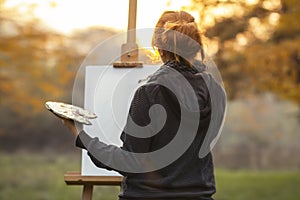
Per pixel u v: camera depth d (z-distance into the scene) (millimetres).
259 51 11742
